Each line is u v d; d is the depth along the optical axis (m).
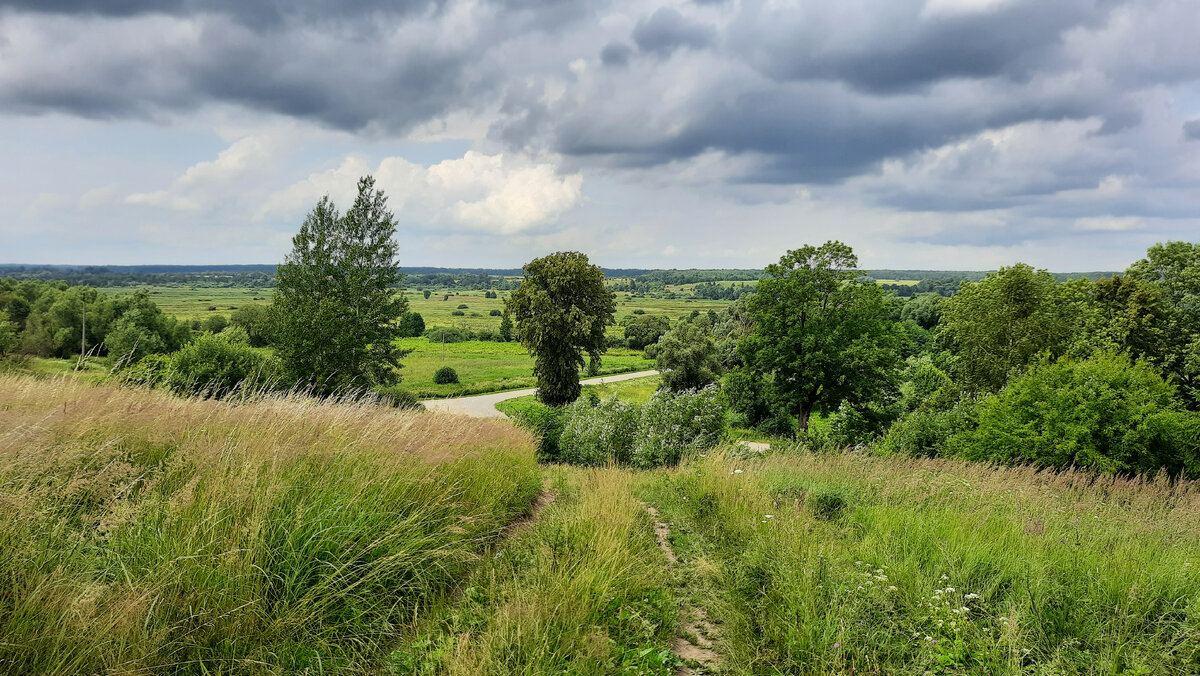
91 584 3.35
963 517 7.14
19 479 3.80
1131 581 4.98
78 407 5.79
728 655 4.25
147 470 4.86
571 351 43.19
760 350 37.59
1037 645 4.04
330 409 7.83
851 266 35.75
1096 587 4.88
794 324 36.44
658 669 3.88
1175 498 10.29
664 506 9.34
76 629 3.12
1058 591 4.83
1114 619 4.37
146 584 3.56
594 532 6.24
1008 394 19.20
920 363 52.53
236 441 5.66
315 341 29.61
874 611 4.60
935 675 3.82
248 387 7.89
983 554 5.56
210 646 3.52
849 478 10.24
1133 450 16.53
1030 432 17.55
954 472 11.45
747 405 46.59
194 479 4.29
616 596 4.81
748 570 5.75
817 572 5.11
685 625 4.79
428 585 4.91
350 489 5.40
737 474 9.87
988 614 4.50
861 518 7.39
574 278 42.19
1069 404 17.33
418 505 5.83
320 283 31.66
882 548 5.87
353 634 4.06
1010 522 7.08
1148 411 16.67
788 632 4.31
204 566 3.78
